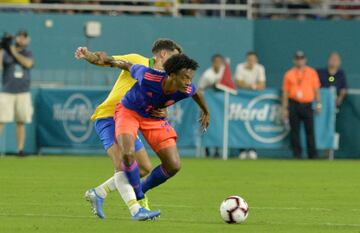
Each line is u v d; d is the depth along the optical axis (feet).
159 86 104.22
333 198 138.51
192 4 272.72
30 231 95.20
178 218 110.63
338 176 180.55
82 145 232.73
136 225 101.30
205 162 215.51
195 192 145.48
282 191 148.87
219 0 273.54
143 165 111.55
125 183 104.88
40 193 139.95
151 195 140.05
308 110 227.81
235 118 229.45
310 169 198.29
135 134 106.22
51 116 232.32
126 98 107.14
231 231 97.14
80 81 261.85
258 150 236.84
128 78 112.06
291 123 228.43
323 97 231.50
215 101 228.84
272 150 236.84
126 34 265.13
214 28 266.36
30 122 232.12
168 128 110.11
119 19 264.31
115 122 107.96
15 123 231.09
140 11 271.90
